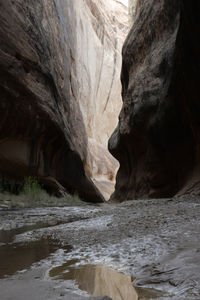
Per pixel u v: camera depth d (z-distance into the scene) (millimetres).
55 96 16141
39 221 5719
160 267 2068
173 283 1720
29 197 12148
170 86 12086
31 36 13438
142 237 3236
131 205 8648
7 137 12656
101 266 2209
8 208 8562
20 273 2020
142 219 4688
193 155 11680
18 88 12008
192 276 1791
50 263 2326
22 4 12977
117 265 2230
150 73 15414
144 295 1551
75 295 1537
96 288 1666
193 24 9109
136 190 17359
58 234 3873
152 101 14359
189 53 10070
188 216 4516
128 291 1620
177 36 10336
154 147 14633
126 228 3988
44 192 14188
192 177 11148
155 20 15625
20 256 2607
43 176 15055
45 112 13711
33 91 12922
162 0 14789
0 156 12688
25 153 13586
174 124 12539
